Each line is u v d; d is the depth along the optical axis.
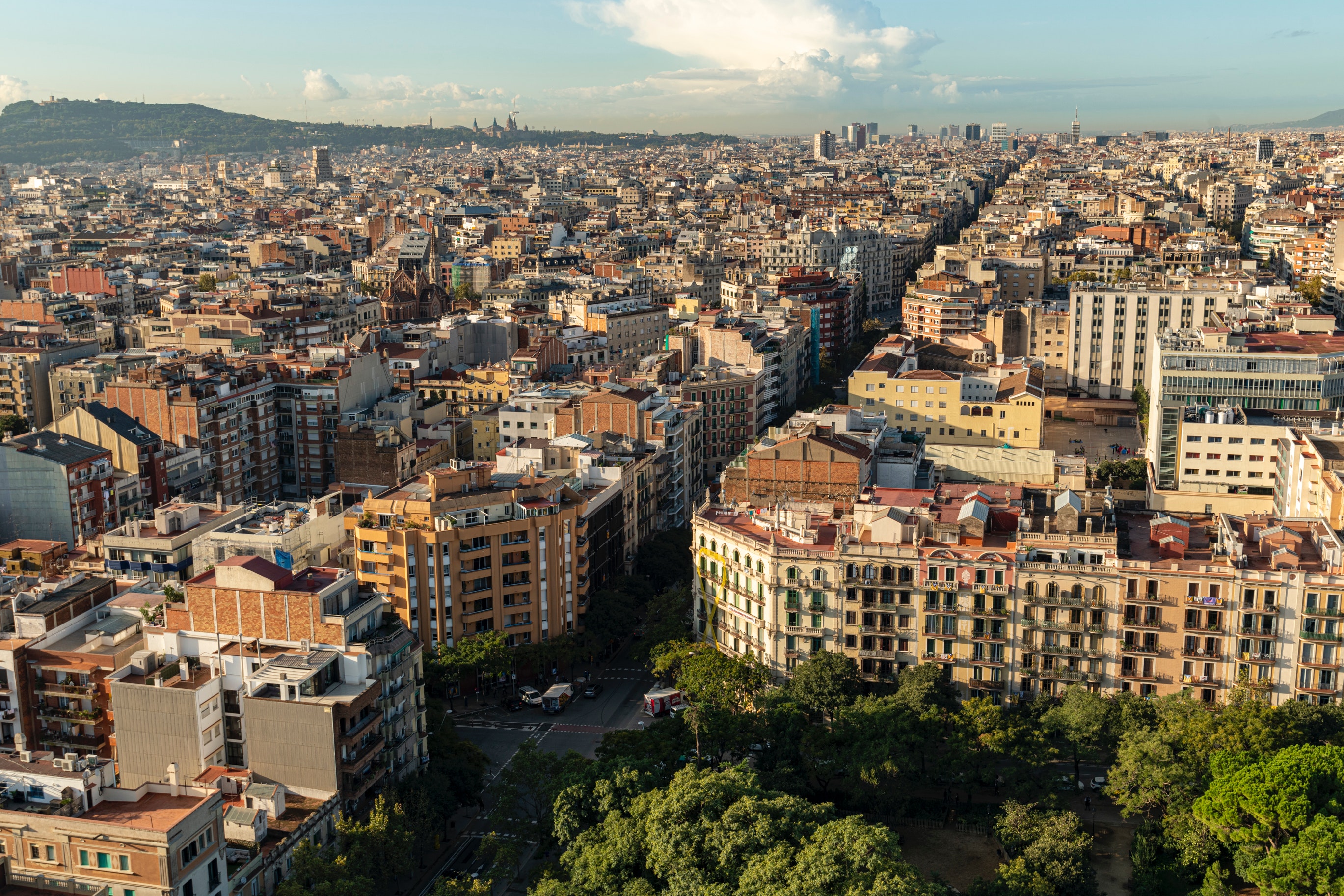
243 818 193.25
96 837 171.88
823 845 186.00
